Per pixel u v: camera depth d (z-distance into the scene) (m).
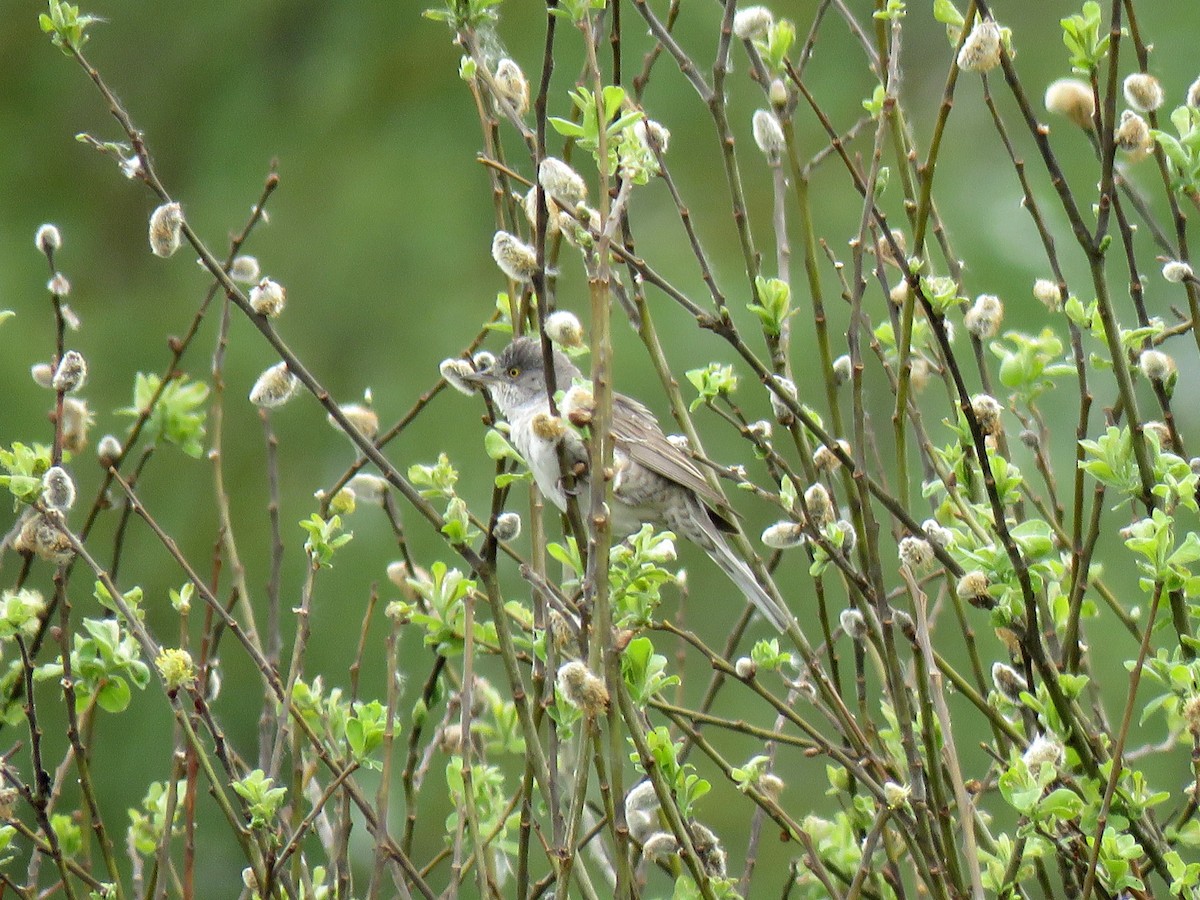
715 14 20.44
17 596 6.79
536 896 6.39
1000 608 6.45
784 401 6.63
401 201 20.73
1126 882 6.23
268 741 7.45
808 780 16.73
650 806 6.88
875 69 7.68
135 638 6.89
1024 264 18.59
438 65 21.75
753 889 16.47
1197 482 6.55
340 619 17.86
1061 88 6.75
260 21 22.45
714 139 20.34
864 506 6.65
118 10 22.53
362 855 12.01
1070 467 16.41
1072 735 6.36
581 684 5.70
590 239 6.13
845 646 15.58
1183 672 6.20
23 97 22.20
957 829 7.12
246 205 21.17
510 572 16.75
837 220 19.27
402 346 19.91
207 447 19.36
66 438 7.50
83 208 21.73
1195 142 6.67
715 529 10.20
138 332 20.30
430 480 7.18
